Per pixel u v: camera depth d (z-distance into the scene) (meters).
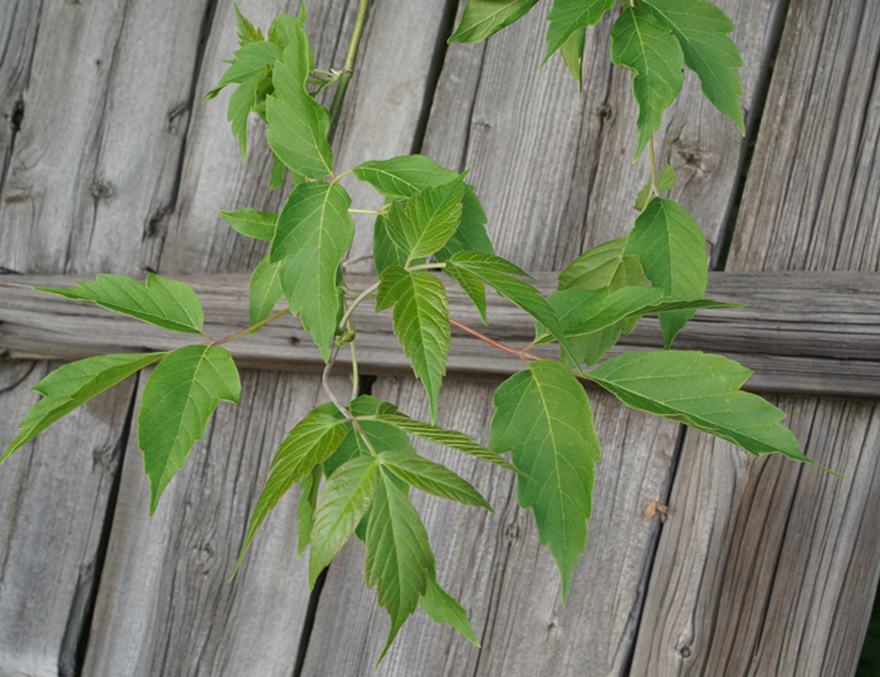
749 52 1.01
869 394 0.91
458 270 0.64
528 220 1.10
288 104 0.66
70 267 1.30
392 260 0.72
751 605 1.02
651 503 1.06
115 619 1.29
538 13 1.12
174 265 1.25
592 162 1.08
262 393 1.22
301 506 0.68
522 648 1.11
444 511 1.14
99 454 1.29
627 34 0.68
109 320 1.21
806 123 1.00
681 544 1.05
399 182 0.66
